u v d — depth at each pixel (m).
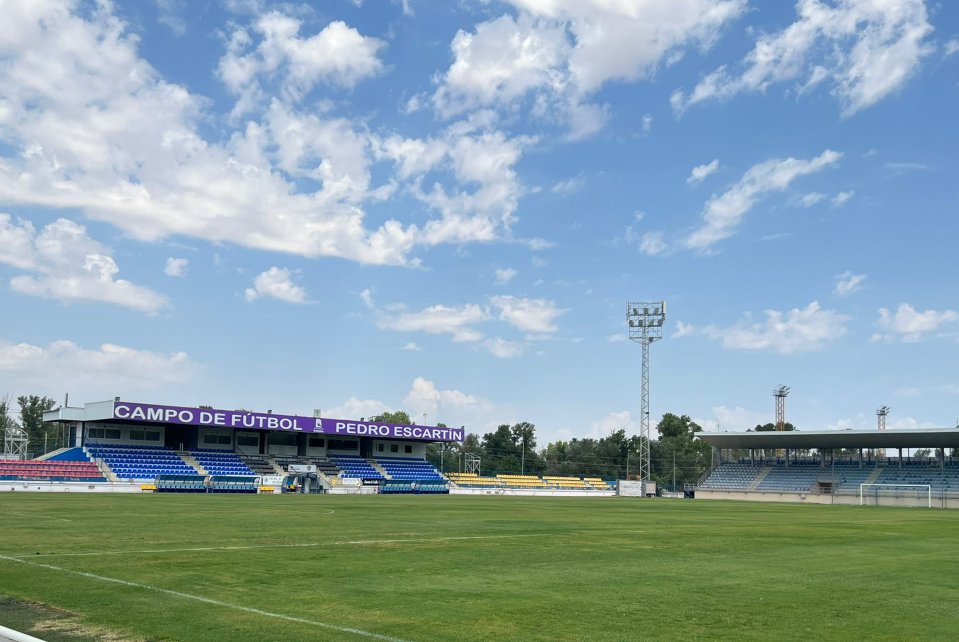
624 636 12.37
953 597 17.06
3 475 74.38
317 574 18.17
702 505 79.06
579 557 23.33
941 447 110.31
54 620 12.58
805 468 121.44
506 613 13.95
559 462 193.38
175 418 88.00
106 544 23.38
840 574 20.67
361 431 105.56
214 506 48.06
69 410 87.44
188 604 14.05
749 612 14.63
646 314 118.06
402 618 13.29
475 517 43.09
